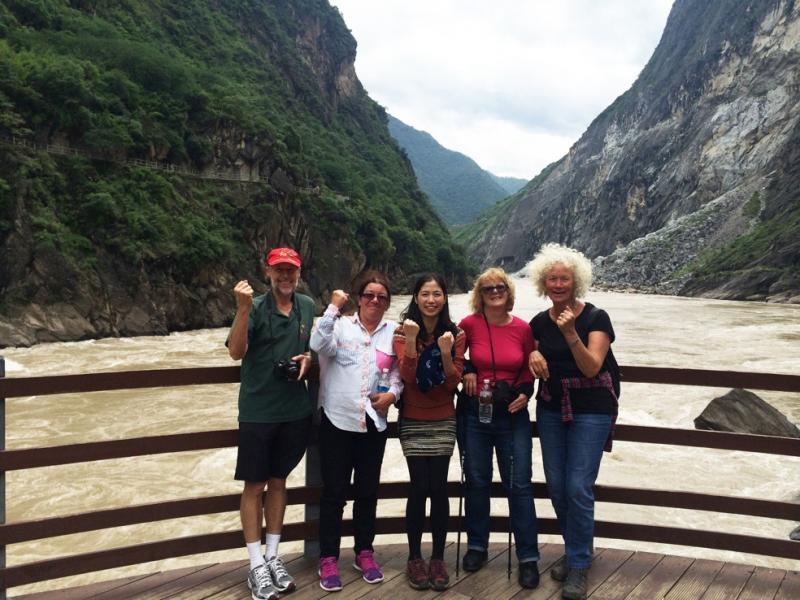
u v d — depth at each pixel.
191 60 67.31
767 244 63.78
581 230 130.12
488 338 3.29
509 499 3.30
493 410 3.24
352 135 106.06
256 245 44.06
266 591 2.95
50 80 33.53
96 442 2.96
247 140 46.62
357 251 54.66
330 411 3.10
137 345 25.59
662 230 92.62
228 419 11.75
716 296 62.09
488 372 3.25
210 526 6.98
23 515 7.25
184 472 8.63
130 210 33.22
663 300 60.50
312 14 109.19
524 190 187.00
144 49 45.72
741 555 6.24
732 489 8.03
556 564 3.30
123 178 35.56
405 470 8.62
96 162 34.75
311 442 3.32
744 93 101.50
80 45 43.44
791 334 28.53
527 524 3.21
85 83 35.47
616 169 126.12
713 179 95.50
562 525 3.29
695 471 8.67
